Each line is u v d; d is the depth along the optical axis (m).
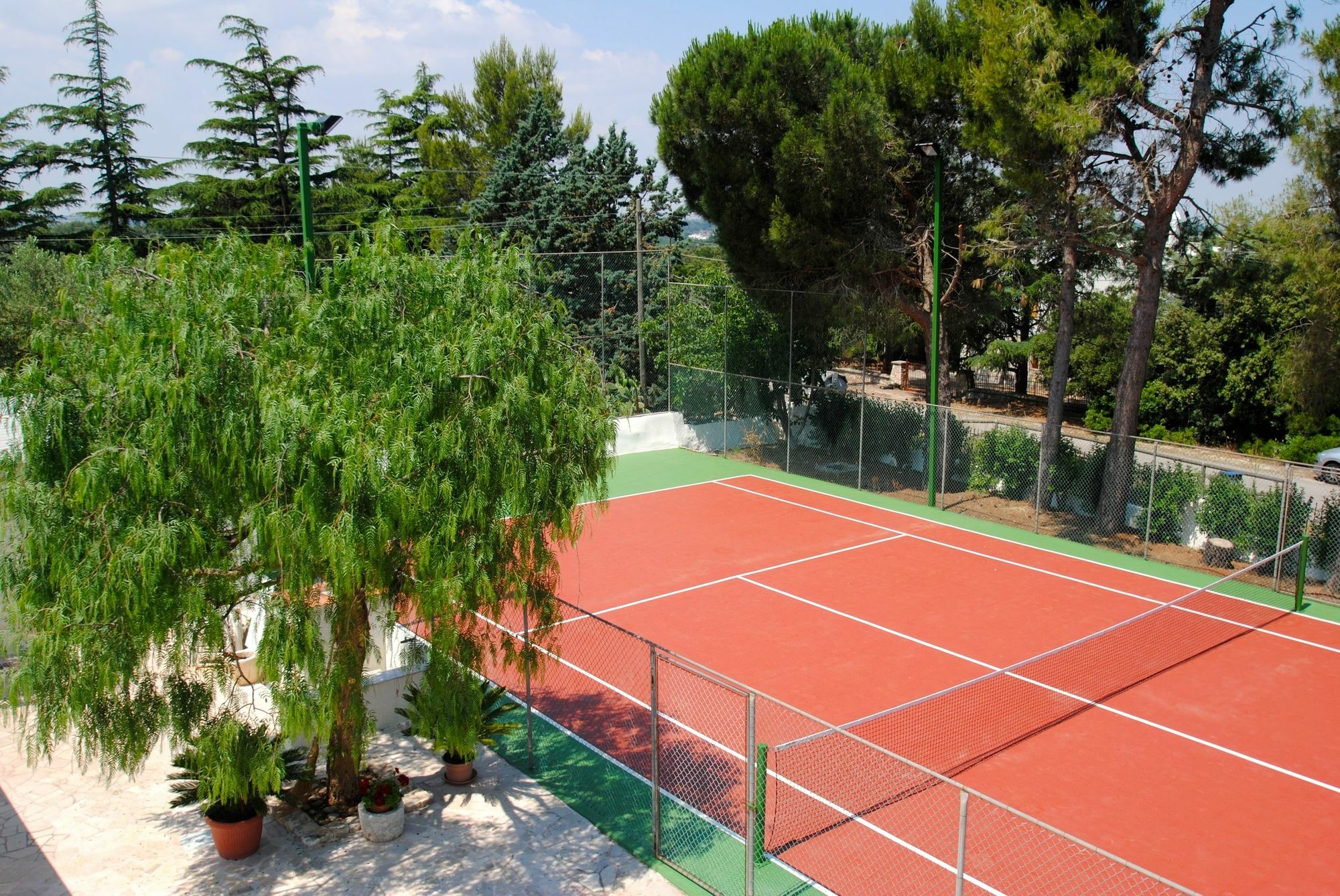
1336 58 15.68
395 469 7.05
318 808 10.07
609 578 18.05
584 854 9.30
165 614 7.24
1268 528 18.34
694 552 19.69
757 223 24.31
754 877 8.81
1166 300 36.66
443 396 7.55
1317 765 11.20
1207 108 18.86
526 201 40.84
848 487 25.19
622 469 27.23
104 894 8.56
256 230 41.47
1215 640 15.02
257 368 7.13
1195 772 10.98
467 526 7.73
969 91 20.09
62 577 7.00
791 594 17.16
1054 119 17.88
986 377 51.91
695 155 24.84
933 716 12.41
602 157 41.97
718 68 23.33
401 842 9.47
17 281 29.23
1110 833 9.71
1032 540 20.52
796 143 21.89
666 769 10.95
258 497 7.33
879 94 22.53
